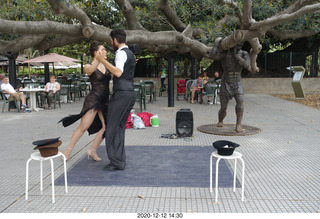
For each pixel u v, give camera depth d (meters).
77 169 4.80
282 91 18.75
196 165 4.91
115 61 4.64
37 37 11.28
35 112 11.08
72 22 12.89
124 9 10.04
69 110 11.50
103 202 3.58
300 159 5.24
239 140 6.60
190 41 9.74
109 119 4.67
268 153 5.61
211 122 8.76
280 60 19.78
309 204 3.49
